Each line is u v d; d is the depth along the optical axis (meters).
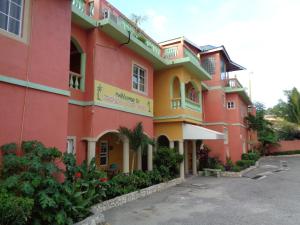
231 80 26.98
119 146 16.05
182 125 17.00
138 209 9.85
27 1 7.79
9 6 7.41
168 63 16.62
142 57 15.08
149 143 13.49
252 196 12.45
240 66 28.77
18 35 7.54
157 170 14.77
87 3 12.11
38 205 6.32
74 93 10.78
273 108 55.91
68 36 9.09
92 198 8.81
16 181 6.05
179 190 13.84
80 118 11.04
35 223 6.25
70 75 10.78
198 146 21.86
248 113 33.44
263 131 39.56
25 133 7.37
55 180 7.04
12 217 5.37
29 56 7.65
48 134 8.03
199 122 19.19
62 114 8.58
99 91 11.37
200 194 12.84
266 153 40.91
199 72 18.53
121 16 13.53
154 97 17.86
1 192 5.76
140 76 15.01
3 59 6.97
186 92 20.98
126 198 10.87
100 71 11.54
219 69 24.52
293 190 13.98
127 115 13.33
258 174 20.62
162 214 9.26
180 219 8.70
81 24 11.12
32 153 6.90
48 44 8.28
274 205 10.68
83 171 9.23
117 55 12.81
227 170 20.70
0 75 6.85
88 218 7.43
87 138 10.89
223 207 10.32
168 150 15.87
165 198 11.84
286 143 41.97
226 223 8.34
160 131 17.72
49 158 7.29
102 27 11.47
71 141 10.57
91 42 11.45
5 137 6.88
